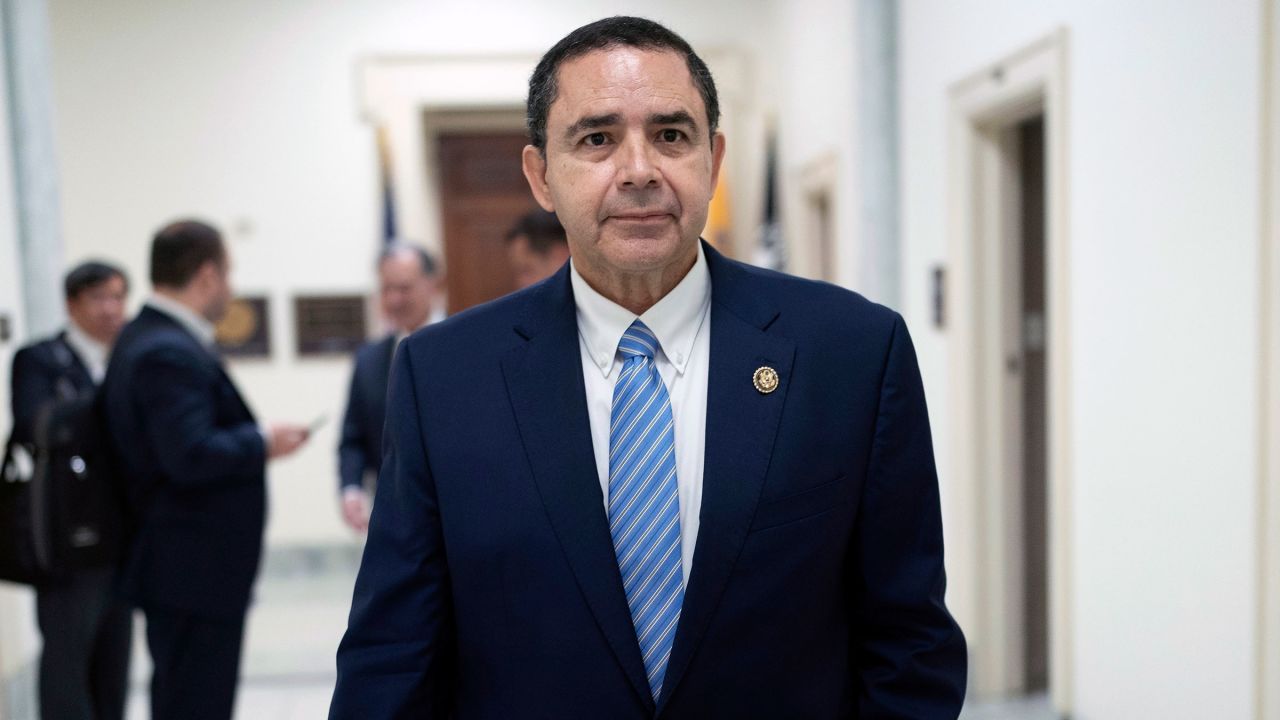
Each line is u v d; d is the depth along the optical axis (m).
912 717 1.11
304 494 5.80
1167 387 2.22
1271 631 1.90
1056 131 2.66
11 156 3.45
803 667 1.09
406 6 5.86
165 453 2.34
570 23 5.95
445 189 6.46
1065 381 2.70
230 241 5.78
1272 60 1.84
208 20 5.75
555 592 1.08
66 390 2.63
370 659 1.12
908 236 3.81
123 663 2.79
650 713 1.06
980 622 3.35
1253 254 1.92
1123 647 2.46
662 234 1.07
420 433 1.16
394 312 2.97
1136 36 2.30
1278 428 1.86
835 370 1.13
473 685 1.13
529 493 1.10
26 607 3.43
